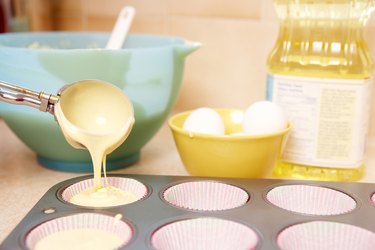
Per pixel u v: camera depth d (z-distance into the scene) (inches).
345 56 24.8
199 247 20.5
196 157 23.8
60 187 22.3
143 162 27.2
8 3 34.0
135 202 21.3
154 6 34.2
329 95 24.1
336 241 20.5
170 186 22.7
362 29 25.0
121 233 19.9
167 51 24.7
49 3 37.4
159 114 25.4
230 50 32.2
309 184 23.2
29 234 19.2
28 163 27.1
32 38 29.5
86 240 19.8
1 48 23.5
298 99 24.5
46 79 23.2
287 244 19.9
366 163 27.0
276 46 26.1
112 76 23.6
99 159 21.9
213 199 23.3
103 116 22.2
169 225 20.1
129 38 30.2
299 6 25.1
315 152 24.7
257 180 23.4
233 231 20.3
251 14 31.0
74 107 22.0
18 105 23.7
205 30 32.8
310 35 25.2
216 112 26.0
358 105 24.1
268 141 23.3
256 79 31.7
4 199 23.2
